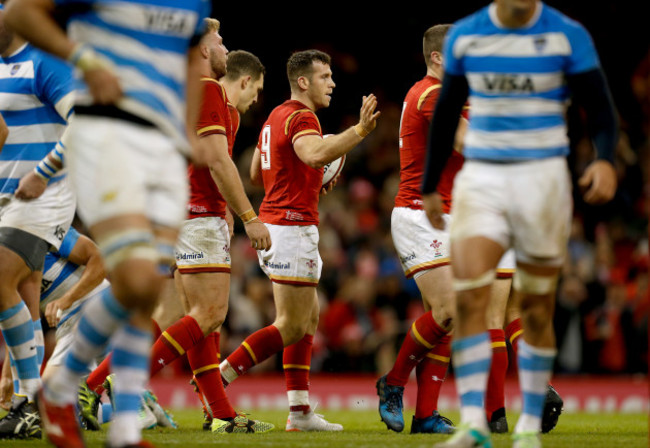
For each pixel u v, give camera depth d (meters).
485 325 13.33
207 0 13.02
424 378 20.11
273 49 66.44
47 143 17.42
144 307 12.12
